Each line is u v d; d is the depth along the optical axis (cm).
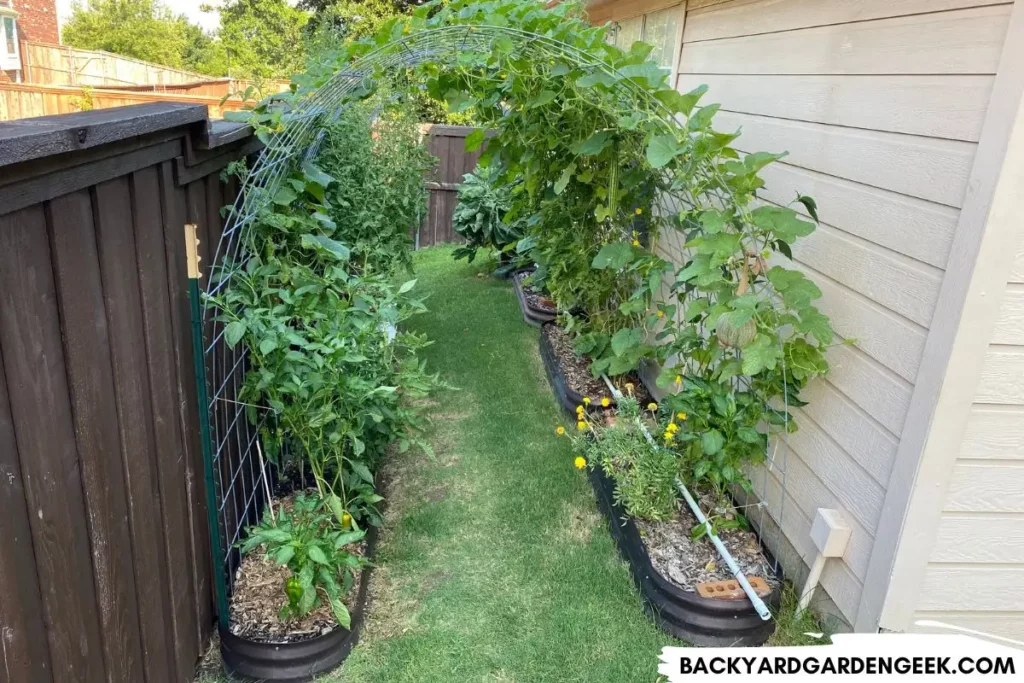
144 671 164
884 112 191
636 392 383
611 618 226
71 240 129
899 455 182
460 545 264
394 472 319
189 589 192
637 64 233
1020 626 194
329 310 232
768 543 254
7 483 110
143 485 162
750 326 208
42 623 121
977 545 184
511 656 209
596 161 323
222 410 219
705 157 209
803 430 232
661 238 392
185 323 188
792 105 242
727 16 305
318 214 269
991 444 174
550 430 359
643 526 250
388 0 1320
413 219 399
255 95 250
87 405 136
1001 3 151
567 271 400
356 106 319
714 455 241
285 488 276
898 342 185
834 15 215
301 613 195
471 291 616
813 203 208
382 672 202
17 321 112
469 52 276
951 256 165
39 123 124
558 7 288
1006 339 164
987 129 154
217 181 220
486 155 349
